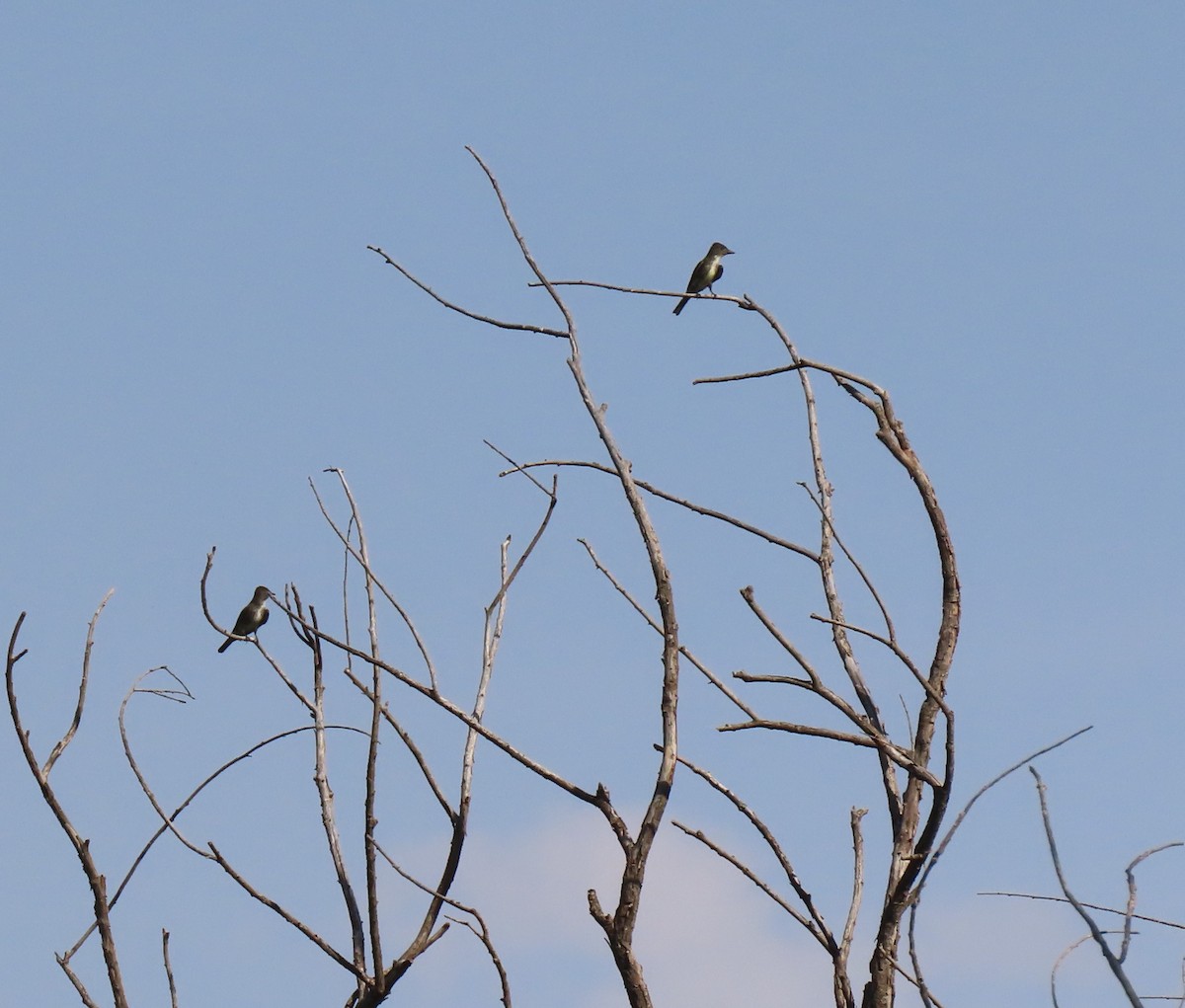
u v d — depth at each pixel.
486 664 13.16
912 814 11.52
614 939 10.67
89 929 11.64
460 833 12.47
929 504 12.73
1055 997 7.50
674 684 11.57
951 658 12.31
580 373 12.66
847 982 11.00
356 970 11.98
